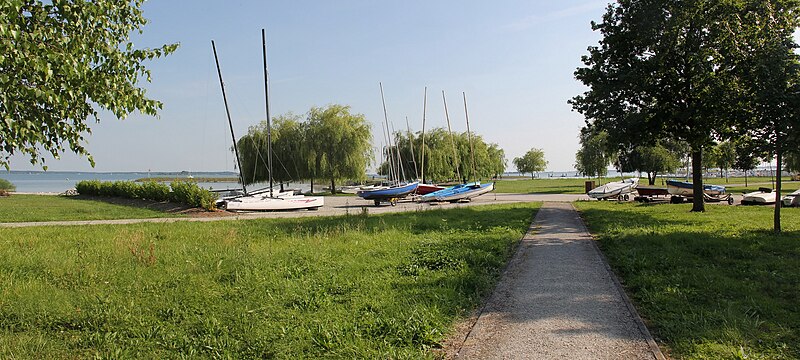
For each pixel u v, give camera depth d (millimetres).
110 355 5004
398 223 17078
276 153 51031
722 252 10219
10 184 60812
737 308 6172
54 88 5828
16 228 17906
